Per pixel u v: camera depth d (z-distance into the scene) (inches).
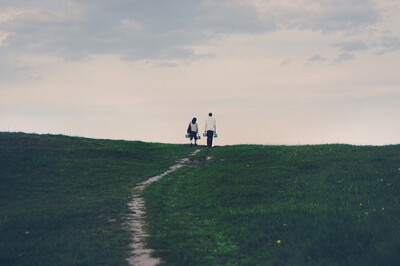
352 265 276.2
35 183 621.0
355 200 479.5
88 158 847.1
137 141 1251.8
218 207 505.0
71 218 440.8
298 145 1040.8
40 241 348.2
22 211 461.7
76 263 299.0
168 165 864.9
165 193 608.7
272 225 395.2
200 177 709.3
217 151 1011.3
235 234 386.3
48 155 810.8
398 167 631.8
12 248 325.1
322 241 321.4
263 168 746.8
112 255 323.9
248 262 311.3
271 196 553.3
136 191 629.6
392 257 270.1
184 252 335.9
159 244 358.0
